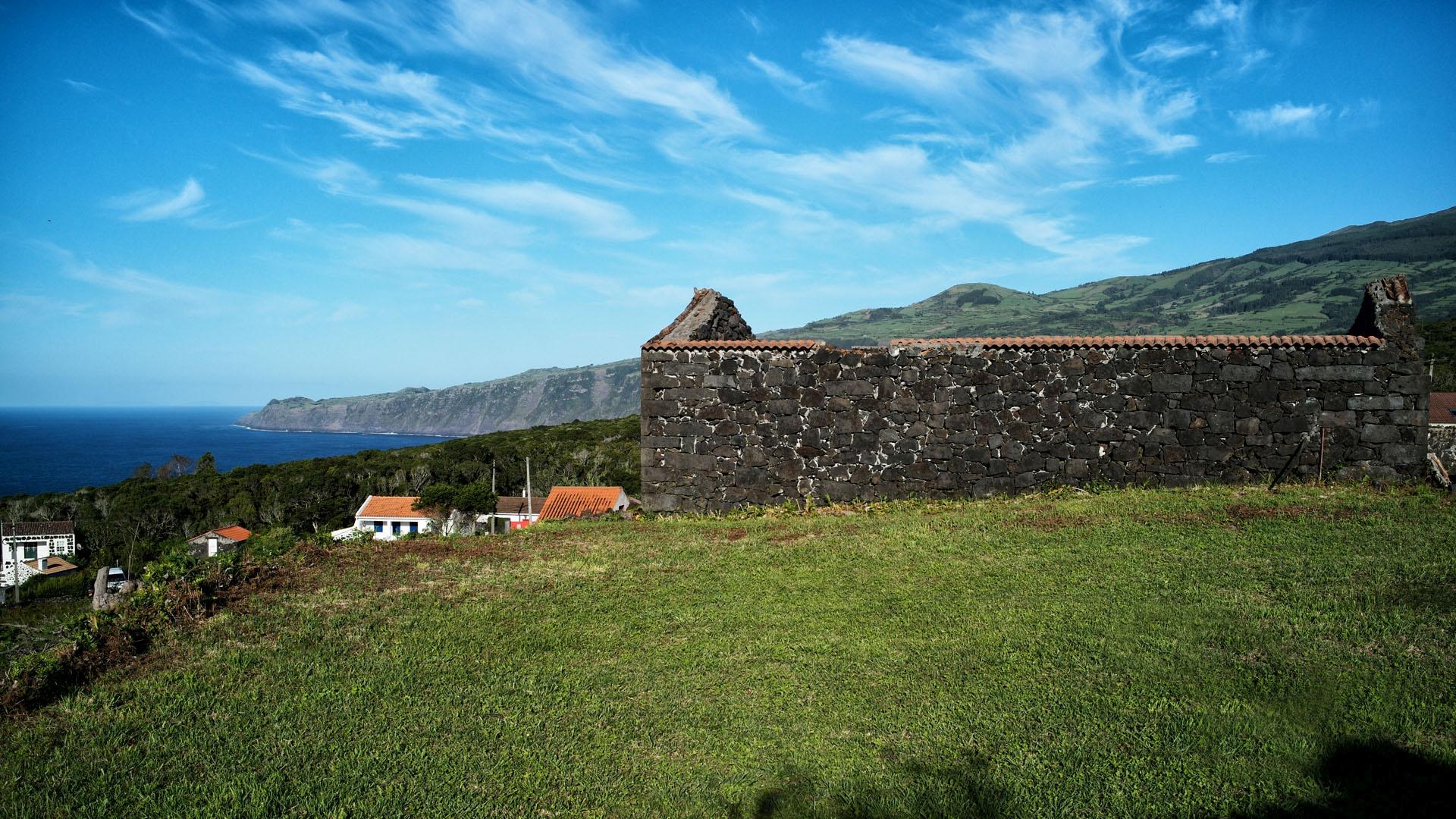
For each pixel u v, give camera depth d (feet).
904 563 36.52
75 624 28.96
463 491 147.74
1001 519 43.21
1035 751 20.52
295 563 39.19
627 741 22.08
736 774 20.40
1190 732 20.75
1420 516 38.60
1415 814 17.04
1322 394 48.08
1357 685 22.15
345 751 21.54
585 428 289.94
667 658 27.09
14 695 23.91
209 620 30.96
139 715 23.36
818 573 35.58
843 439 52.29
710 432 53.42
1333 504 41.88
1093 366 50.14
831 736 21.97
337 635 29.50
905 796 19.19
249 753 21.34
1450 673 22.35
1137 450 49.78
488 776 20.38
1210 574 31.86
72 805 18.90
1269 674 23.17
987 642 26.96
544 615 31.45
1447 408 80.89
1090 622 27.96
